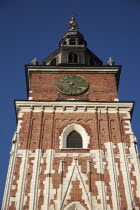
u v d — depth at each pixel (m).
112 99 43.12
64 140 37.62
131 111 41.59
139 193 32.34
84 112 40.53
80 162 34.94
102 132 38.16
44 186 32.84
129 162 34.97
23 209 31.03
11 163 34.50
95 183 33.12
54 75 46.66
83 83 45.25
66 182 33.19
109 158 35.34
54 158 35.28
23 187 32.62
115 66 47.50
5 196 31.77
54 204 31.44
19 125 38.72
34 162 34.88
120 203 31.59
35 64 48.94
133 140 37.09
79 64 49.19
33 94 43.56
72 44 55.94
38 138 37.34
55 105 41.06
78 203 31.53
